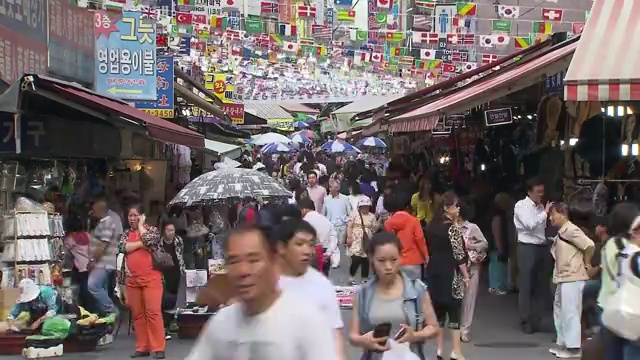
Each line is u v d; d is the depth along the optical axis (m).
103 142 14.17
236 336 3.51
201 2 23.75
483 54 27.36
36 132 11.64
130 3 19.30
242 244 3.52
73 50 14.80
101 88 16.17
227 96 30.69
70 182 13.74
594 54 9.16
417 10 28.20
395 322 5.64
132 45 16.22
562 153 13.59
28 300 10.55
